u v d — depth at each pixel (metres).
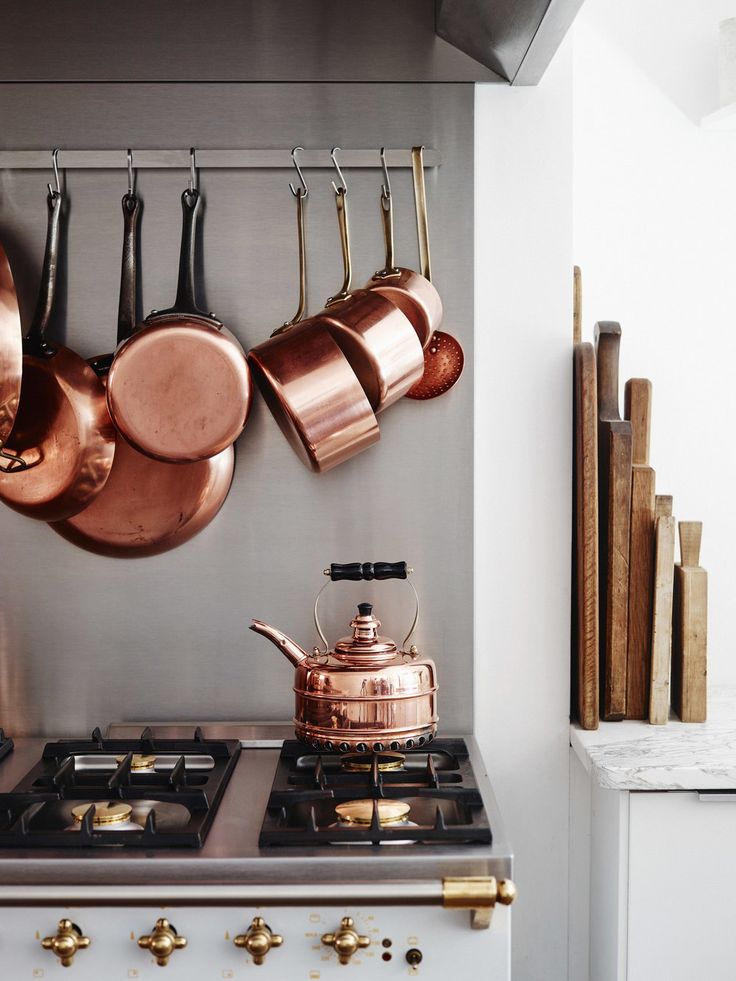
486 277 1.56
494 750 1.59
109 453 1.44
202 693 1.58
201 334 1.38
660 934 1.38
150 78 1.53
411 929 1.11
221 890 1.07
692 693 1.57
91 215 1.54
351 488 1.56
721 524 1.88
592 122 1.85
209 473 1.53
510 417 1.57
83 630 1.57
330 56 1.53
